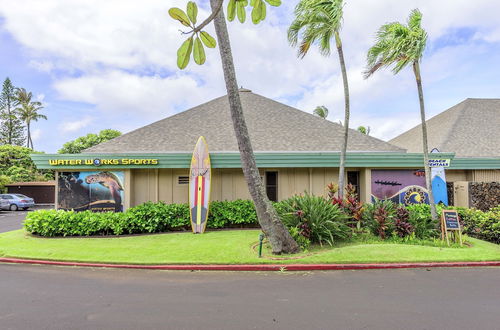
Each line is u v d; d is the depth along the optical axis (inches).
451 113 770.8
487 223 386.0
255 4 91.7
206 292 221.5
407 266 286.8
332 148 573.0
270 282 245.3
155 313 182.5
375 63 418.6
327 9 372.8
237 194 521.3
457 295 211.9
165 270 285.7
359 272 273.4
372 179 515.2
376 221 385.1
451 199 545.6
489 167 554.6
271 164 501.0
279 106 703.1
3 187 1135.0
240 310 186.1
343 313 180.4
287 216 370.3
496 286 232.2
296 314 179.3
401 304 194.9
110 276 266.7
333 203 412.8
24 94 1859.0
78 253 335.6
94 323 169.2
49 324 168.6
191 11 81.6
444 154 512.1
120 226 428.1
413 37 357.7
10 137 1860.2
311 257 305.4
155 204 465.4
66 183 486.6
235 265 287.3
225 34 322.3
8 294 220.4
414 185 517.7
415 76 401.4
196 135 596.4
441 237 374.9
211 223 463.2
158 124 620.7
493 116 729.0
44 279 258.4
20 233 458.3
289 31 416.5
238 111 325.4
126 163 479.5
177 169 520.1
